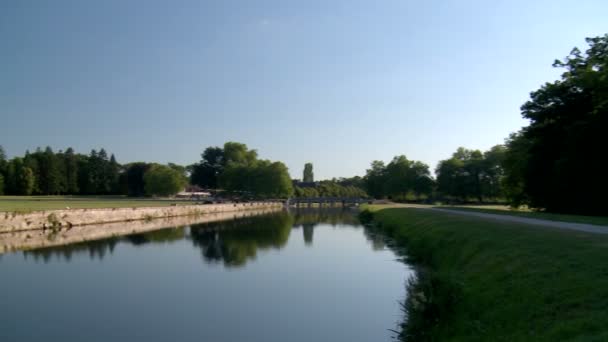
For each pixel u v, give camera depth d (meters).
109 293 24.58
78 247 40.84
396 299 22.62
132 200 123.56
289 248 40.88
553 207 48.25
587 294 11.74
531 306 12.62
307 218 84.19
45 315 20.61
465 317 14.70
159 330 18.58
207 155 166.50
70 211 58.16
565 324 10.67
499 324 12.86
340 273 29.11
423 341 15.17
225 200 133.25
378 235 49.25
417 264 29.83
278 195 144.38
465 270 19.78
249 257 35.97
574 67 47.09
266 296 23.78
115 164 168.25
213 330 18.56
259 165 142.38
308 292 24.47
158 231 55.97
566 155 43.44
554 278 13.65
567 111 47.31
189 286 26.12
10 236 46.78
